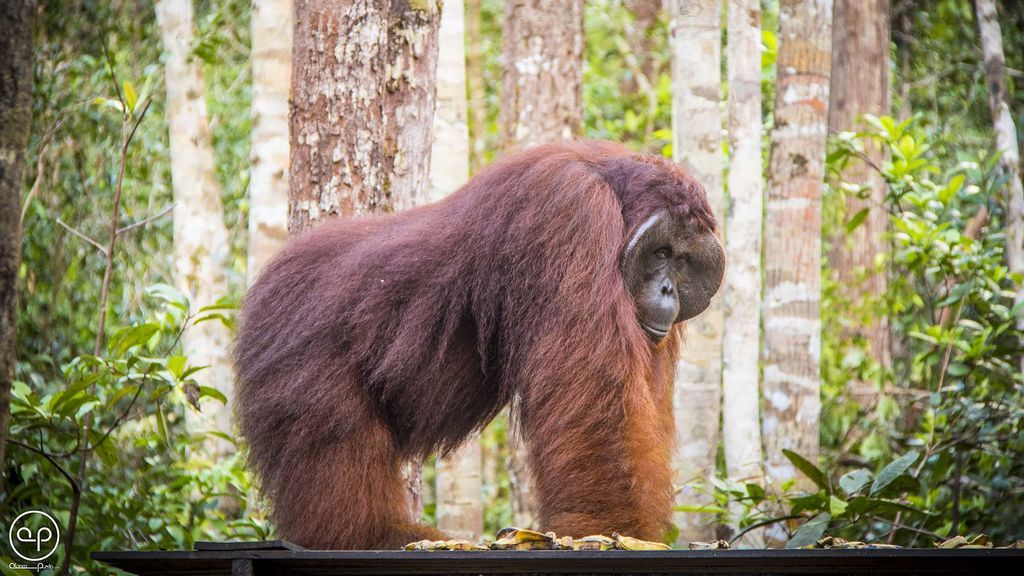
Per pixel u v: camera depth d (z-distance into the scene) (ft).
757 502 28.60
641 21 77.97
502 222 19.21
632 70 73.51
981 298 35.68
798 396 36.42
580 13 43.80
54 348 44.60
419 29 26.53
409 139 26.35
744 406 36.65
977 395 35.04
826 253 57.06
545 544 15.16
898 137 39.45
